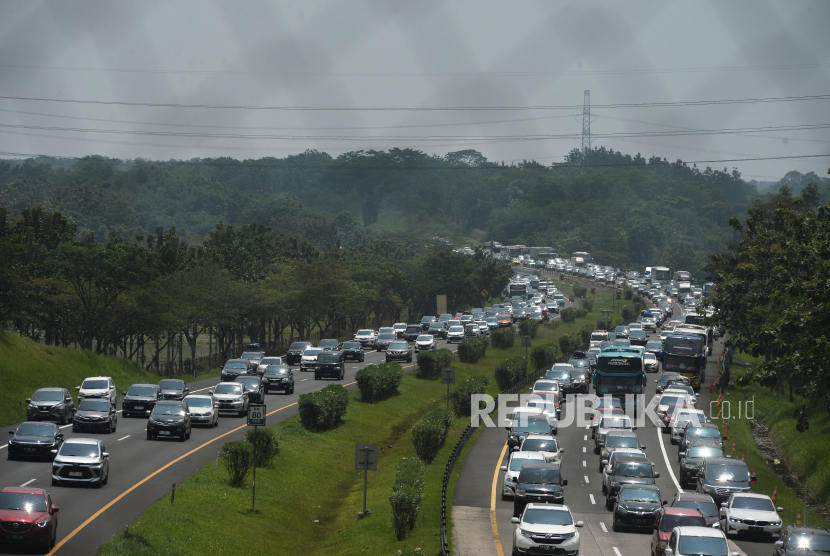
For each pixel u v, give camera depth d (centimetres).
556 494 6938
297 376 16050
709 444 8581
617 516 6575
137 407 10688
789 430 12500
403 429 12356
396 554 5650
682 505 6316
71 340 16450
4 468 7300
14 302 13938
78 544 5294
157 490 6875
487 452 9906
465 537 6303
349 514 7456
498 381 15338
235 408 11231
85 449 6906
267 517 6994
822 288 6500
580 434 11125
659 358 18712
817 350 6088
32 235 16488
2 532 5025
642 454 7944
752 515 6391
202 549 5634
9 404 11112
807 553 5078
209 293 18288
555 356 18688
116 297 15562
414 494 6475
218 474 7719
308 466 9119
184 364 18562
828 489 9369
